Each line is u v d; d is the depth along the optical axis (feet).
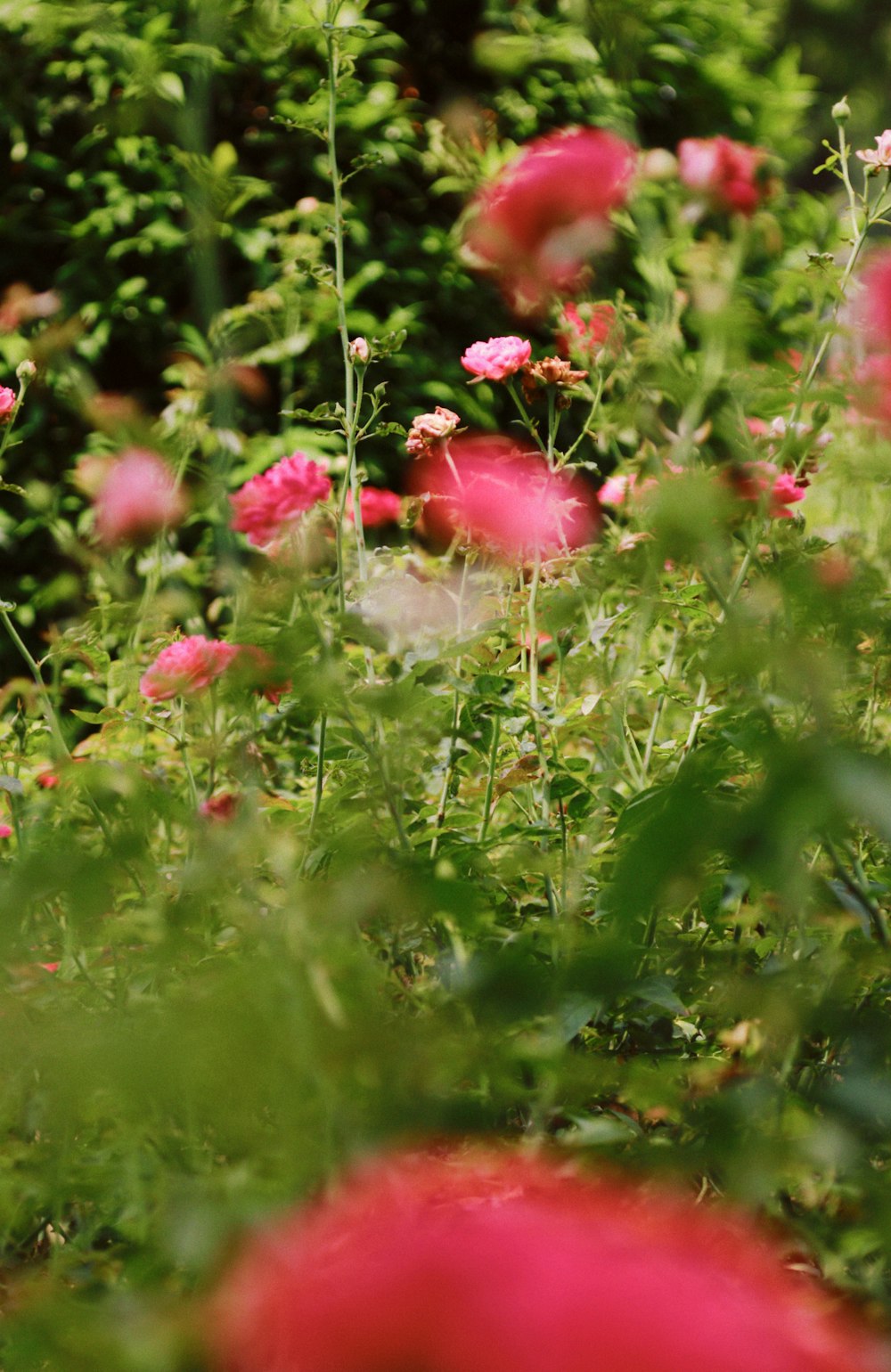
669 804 7.35
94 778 8.24
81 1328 7.55
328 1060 7.65
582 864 8.65
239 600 8.80
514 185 7.93
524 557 9.77
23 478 15.61
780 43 56.70
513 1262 5.29
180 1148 8.30
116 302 15.10
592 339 9.12
